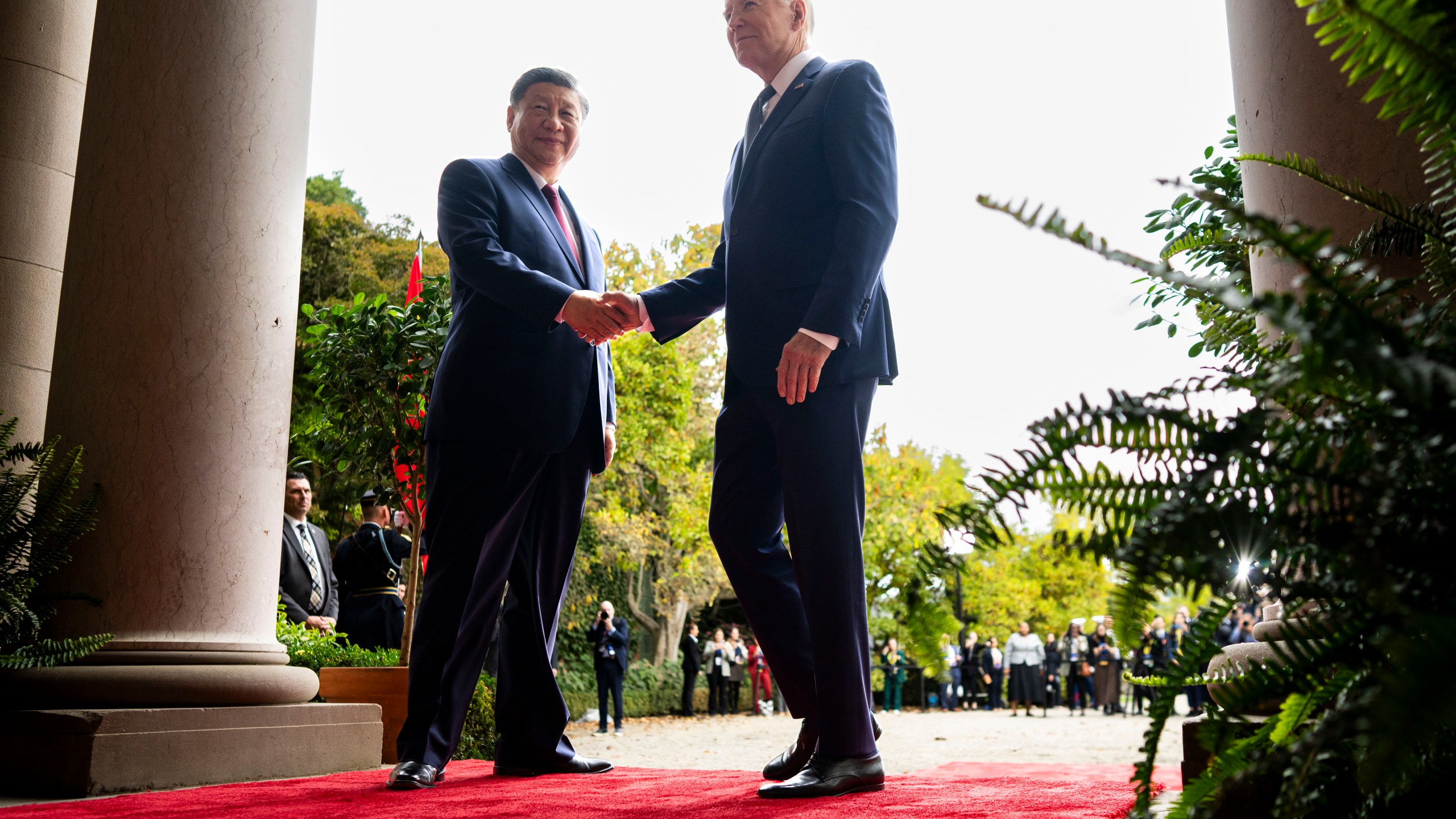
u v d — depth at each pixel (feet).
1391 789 3.01
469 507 11.86
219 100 14.58
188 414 13.76
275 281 14.85
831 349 9.68
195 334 13.94
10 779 11.94
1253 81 7.56
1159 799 5.48
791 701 10.77
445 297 22.45
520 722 12.20
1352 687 2.96
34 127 17.44
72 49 18.15
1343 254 2.68
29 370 16.88
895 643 82.79
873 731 9.68
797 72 11.38
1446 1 2.74
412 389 21.25
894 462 64.80
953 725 62.75
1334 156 6.87
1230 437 2.97
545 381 12.16
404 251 77.97
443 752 11.42
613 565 79.51
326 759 14.21
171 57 14.49
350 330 21.97
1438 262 3.93
